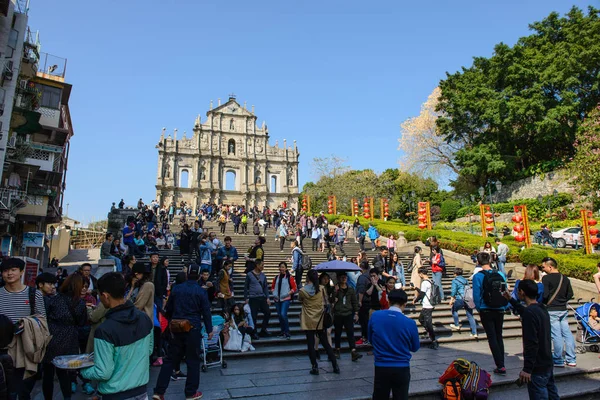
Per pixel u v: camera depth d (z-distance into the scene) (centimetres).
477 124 4466
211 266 1544
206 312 696
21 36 2078
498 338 841
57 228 4591
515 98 3978
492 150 4231
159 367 886
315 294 848
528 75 3966
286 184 6994
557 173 3759
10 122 2158
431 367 891
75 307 645
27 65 2367
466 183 5059
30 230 2803
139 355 441
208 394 702
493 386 768
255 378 802
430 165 5159
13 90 2014
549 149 4291
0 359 420
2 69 1930
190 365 664
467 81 4553
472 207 4475
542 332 615
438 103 5094
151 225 2684
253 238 2816
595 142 2948
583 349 1066
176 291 703
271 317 1266
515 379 790
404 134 5381
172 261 1948
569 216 3409
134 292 836
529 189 4153
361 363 927
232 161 6831
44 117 2786
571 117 3791
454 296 1239
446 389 705
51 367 619
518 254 2069
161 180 6331
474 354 1024
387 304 1027
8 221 2136
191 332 670
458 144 4994
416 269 1351
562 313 911
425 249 2450
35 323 555
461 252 2234
